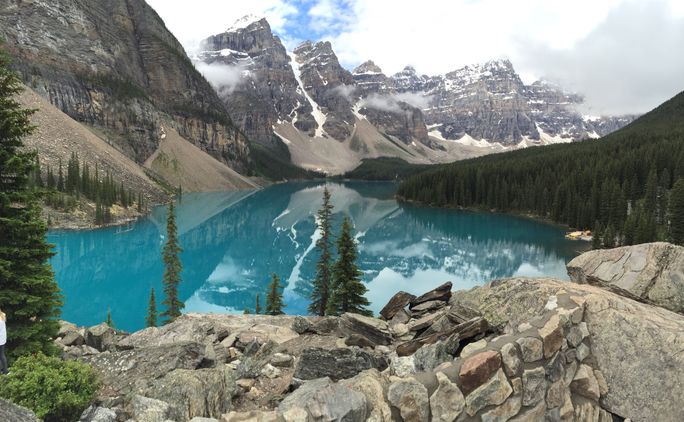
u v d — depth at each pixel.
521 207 152.25
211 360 13.08
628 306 10.83
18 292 15.12
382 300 61.72
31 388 9.12
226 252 97.56
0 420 7.38
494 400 8.78
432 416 8.36
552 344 9.75
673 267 13.16
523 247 99.69
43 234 16.31
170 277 45.00
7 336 14.44
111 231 106.25
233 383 11.37
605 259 14.95
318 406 7.77
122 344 16.86
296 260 91.44
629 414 9.62
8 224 15.17
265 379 12.50
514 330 11.41
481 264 84.38
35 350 14.59
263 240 111.81
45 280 15.51
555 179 143.75
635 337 9.93
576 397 10.14
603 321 10.49
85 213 110.06
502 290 13.99
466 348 9.63
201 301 62.28
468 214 158.12
